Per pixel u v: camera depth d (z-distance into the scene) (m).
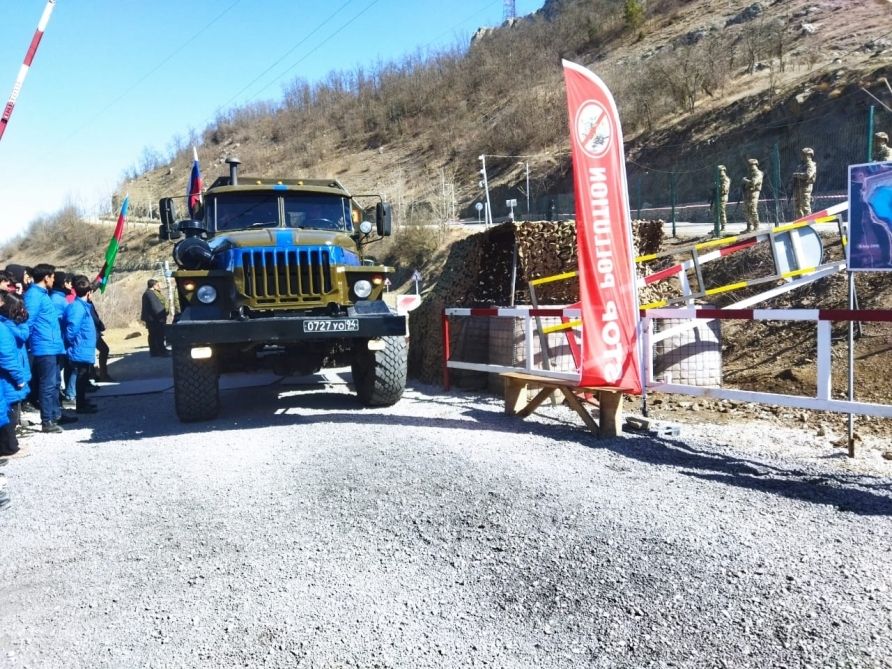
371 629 2.95
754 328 9.16
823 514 3.98
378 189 57.47
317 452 5.54
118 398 9.52
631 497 4.30
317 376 10.47
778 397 5.34
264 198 7.98
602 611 3.01
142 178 89.50
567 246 8.89
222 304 6.70
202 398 6.92
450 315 8.57
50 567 3.67
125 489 4.87
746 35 43.50
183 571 3.54
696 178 33.22
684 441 5.67
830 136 28.11
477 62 74.94
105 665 2.77
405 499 4.40
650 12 65.94
